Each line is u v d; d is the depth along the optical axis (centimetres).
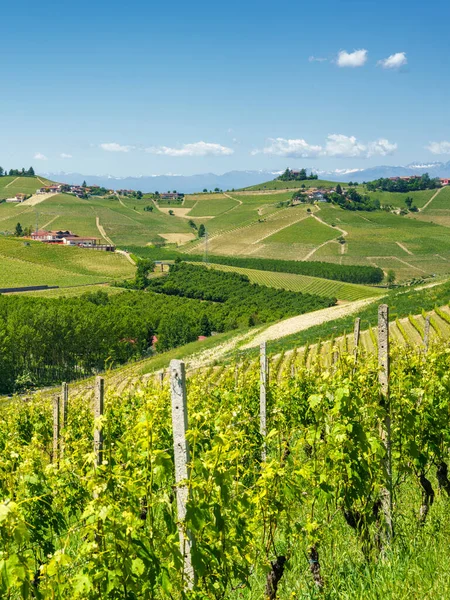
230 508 471
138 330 9250
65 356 7919
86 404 1579
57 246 18512
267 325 7938
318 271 18088
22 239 19325
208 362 5738
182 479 428
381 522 606
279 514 521
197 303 12650
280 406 1141
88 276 15688
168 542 431
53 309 8200
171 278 15262
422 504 677
